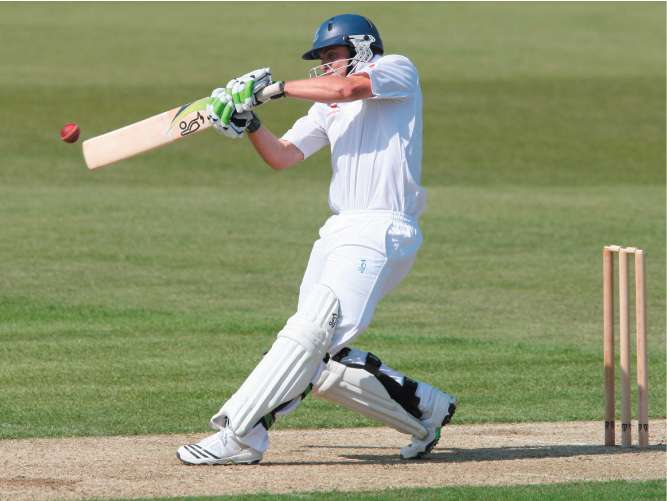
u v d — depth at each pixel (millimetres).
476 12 188375
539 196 83625
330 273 24578
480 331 45031
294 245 64188
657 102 124438
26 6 185375
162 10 185750
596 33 170125
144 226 68500
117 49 150750
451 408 25625
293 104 119438
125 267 57094
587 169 96625
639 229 70125
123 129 25594
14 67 136250
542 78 136875
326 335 24312
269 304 49750
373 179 24781
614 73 139750
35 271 55469
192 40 159000
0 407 31453
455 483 22891
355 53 25484
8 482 22609
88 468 23969
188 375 36531
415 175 25078
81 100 118188
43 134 103250
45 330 43500
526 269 58375
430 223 71375
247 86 24344
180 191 83062
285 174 92250
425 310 48969
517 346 42250
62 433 28156
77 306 48156
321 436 28578
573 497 21516
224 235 66500
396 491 21875
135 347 40750
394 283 25172
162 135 25531
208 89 125750
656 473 23938
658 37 166250
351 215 24891
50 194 79562
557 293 52938
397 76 24391
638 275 26953
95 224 68562
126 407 31734
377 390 25062
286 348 24297
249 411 24203
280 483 22719
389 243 24594
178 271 56625
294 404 24734
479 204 79188
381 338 43125
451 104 122875
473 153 102188
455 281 55312
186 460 24234
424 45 159500
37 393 33469
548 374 37781
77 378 35719
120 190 82438
